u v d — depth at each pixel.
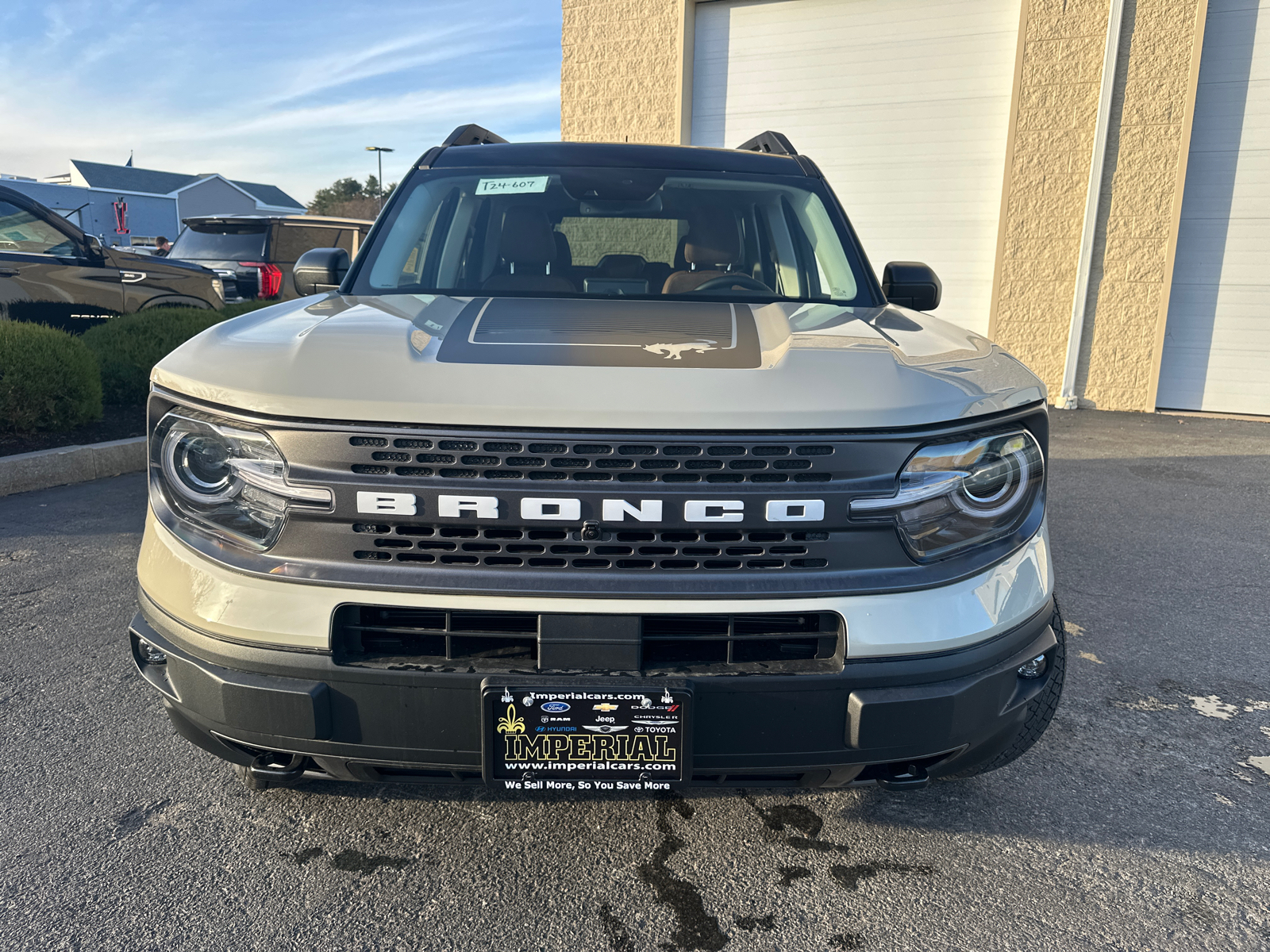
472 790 2.27
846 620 1.57
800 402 1.57
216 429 1.63
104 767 2.34
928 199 9.57
